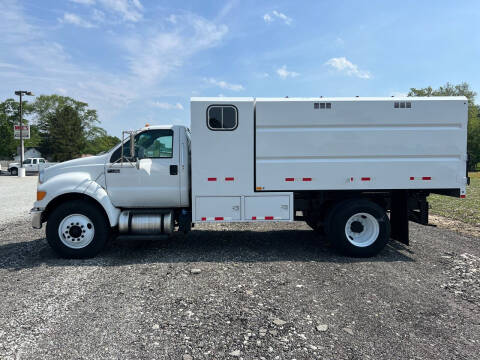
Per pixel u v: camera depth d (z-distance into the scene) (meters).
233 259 5.43
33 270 4.86
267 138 5.55
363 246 5.52
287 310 3.56
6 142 56.47
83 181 5.48
